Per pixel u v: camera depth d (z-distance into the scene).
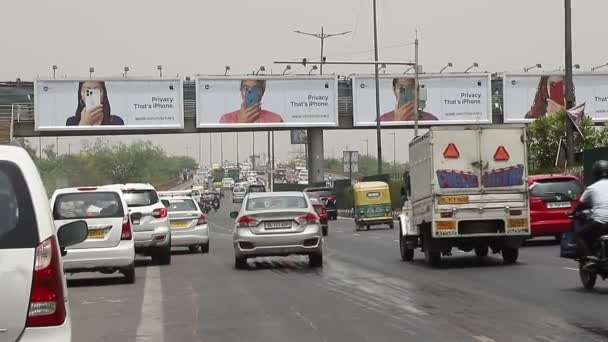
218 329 11.59
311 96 58.28
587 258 14.00
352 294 15.20
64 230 7.17
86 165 103.12
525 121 60.03
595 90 60.91
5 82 56.44
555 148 37.03
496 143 19.89
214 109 57.25
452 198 19.77
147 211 22.97
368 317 12.28
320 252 20.92
